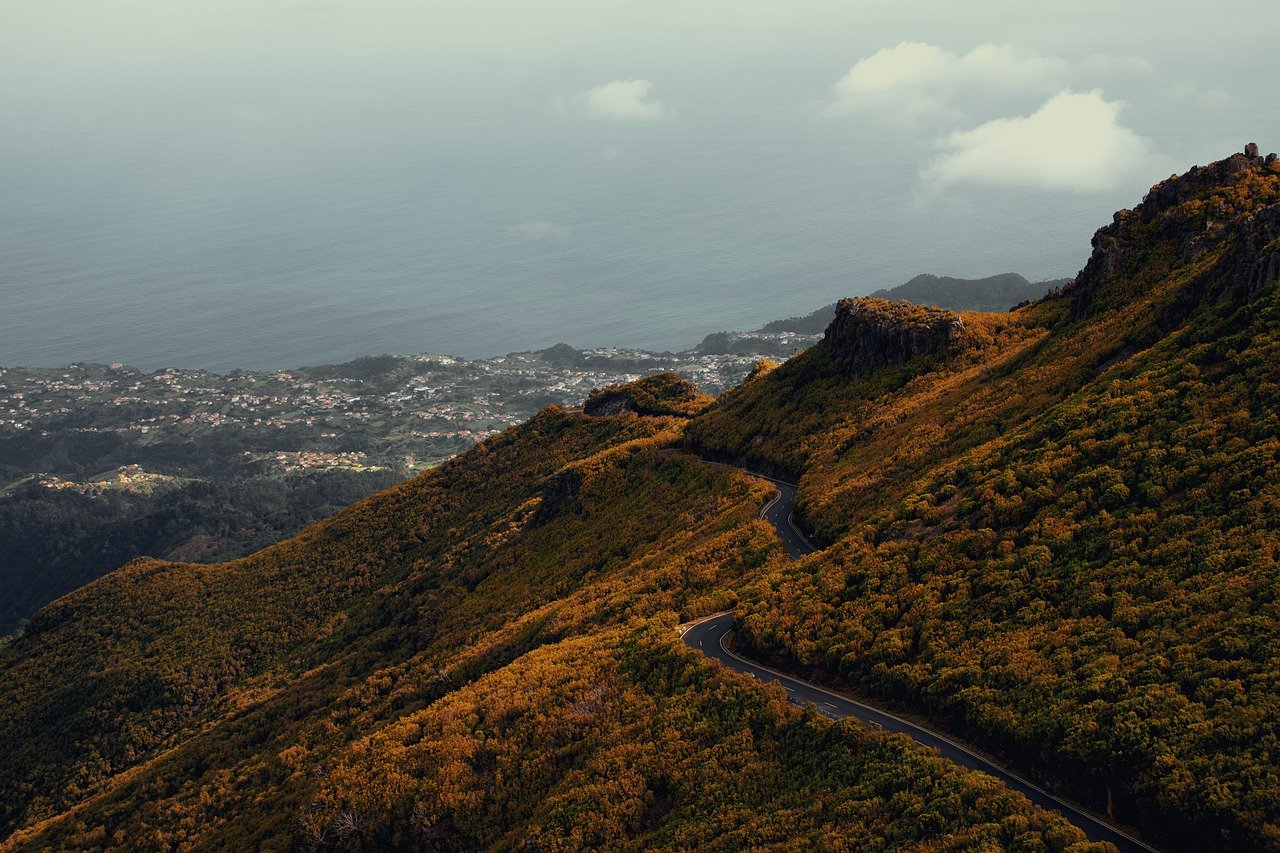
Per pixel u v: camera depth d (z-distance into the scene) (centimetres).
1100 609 5488
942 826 4519
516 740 6825
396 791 6844
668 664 6794
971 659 5575
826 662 6256
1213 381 6694
